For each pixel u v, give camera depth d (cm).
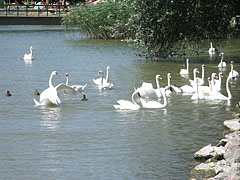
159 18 3747
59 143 1811
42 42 5547
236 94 2681
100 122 2098
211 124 2061
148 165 1595
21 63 3856
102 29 5947
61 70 3484
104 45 5219
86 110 2312
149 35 3822
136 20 3838
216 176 1409
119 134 1923
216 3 3738
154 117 2183
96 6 6066
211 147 1678
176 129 1991
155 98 2605
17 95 2619
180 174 1514
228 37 4131
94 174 1520
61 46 5131
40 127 2019
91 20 5953
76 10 6094
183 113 2252
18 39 5862
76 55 4356
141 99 2405
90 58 4138
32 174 1520
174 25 3766
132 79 3111
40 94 2611
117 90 2778
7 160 1639
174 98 2592
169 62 3897
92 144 1802
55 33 6738
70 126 2034
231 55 4384
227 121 2042
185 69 3522
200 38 3934
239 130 1959
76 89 2748
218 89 2809
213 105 2412
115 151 1727
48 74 3309
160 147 1769
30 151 1725
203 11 3728
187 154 1695
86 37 6253
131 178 1487
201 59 4112
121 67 3612
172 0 3675
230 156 1566
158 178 1485
